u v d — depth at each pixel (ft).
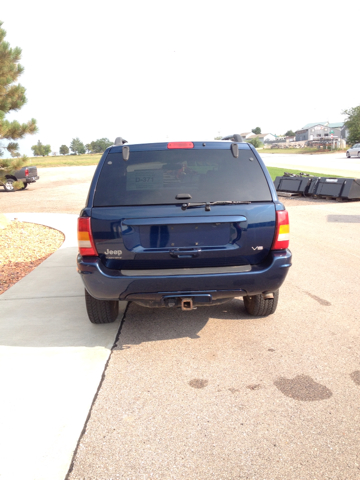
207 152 11.98
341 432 8.61
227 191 11.64
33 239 32.09
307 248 25.58
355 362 11.49
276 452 8.07
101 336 13.56
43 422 9.16
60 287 19.15
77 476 7.59
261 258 11.97
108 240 11.51
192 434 8.66
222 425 8.93
